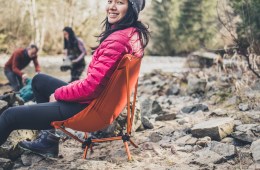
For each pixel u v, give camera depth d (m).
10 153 3.47
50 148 3.49
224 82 6.64
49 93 3.56
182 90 7.25
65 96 3.05
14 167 3.40
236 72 6.75
